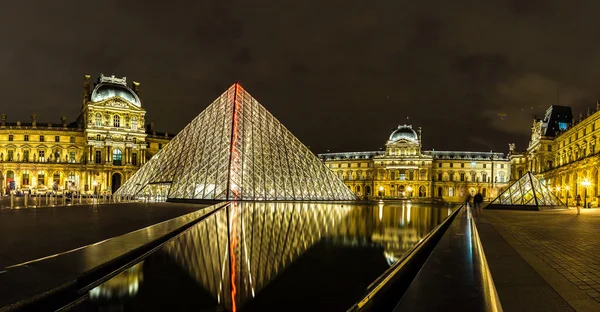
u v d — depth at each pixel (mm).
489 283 10641
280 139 94688
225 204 62125
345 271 21703
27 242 23328
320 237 33219
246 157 85625
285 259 24328
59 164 149625
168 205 67438
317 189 94062
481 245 17703
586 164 98500
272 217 47281
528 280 11289
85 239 24781
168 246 24766
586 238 24109
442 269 11273
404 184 189875
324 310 15461
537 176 142875
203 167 84688
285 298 16828
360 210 67438
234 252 25469
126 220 38281
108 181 150750
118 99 153750
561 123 143750
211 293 16688
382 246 29094
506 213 58156
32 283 13211
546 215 52906
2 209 53688
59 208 57906
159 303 14891
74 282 14070
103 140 151000
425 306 7773
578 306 8883
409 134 196125
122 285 16438
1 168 146000
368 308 11086
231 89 94750
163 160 95625
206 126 93312
